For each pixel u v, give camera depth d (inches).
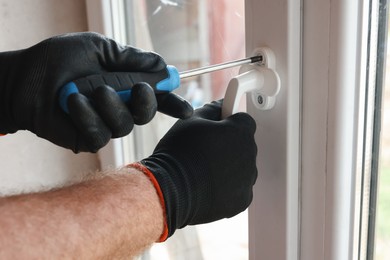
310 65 20.0
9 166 33.3
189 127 20.8
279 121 21.3
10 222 14.7
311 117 20.5
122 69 18.8
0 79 18.7
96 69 18.3
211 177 19.7
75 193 17.0
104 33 31.6
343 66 18.7
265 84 21.0
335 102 19.2
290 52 19.9
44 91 17.6
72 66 17.7
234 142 20.4
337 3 18.2
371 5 18.8
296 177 21.8
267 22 20.6
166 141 20.9
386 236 23.0
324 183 20.7
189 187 19.2
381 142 21.2
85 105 16.3
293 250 22.7
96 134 16.7
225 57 28.6
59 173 35.2
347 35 18.4
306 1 19.5
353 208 20.8
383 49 19.9
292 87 20.4
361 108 19.6
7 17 31.0
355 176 20.3
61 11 32.6
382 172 21.7
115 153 33.7
